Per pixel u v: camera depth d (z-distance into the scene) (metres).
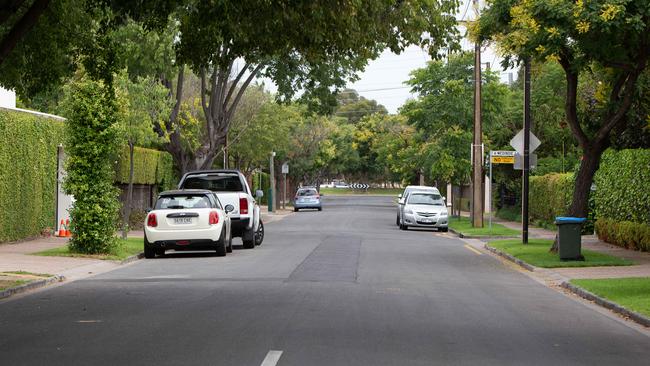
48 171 32.91
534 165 31.45
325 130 88.81
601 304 16.19
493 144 56.91
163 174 47.41
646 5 20.56
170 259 25.94
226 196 29.19
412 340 11.43
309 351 10.46
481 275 21.62
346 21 16.73
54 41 19.47
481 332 12.33
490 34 25.25
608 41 21.84
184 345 10.88
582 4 20.94
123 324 12.70
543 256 25.86
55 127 33.50
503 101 53.81
